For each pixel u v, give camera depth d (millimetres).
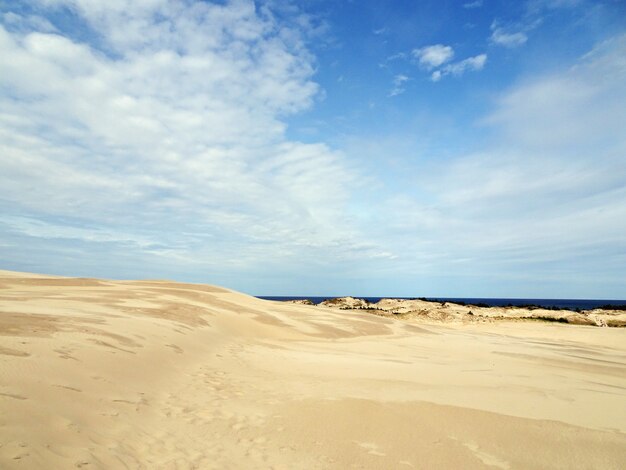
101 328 10117
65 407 5164
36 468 3625
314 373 10594
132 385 7008
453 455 5477
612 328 32156
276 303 36062
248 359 12289
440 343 20562
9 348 6602
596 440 6137
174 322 14891
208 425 6039
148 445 4980
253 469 4781
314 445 5617
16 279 28547
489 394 8719
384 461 5227
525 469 5152
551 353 18234
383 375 10602
